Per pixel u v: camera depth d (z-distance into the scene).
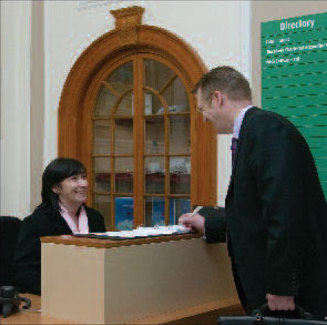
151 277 2.14
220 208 2.61
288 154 1.96
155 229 2.48
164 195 4.32
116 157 4.64
